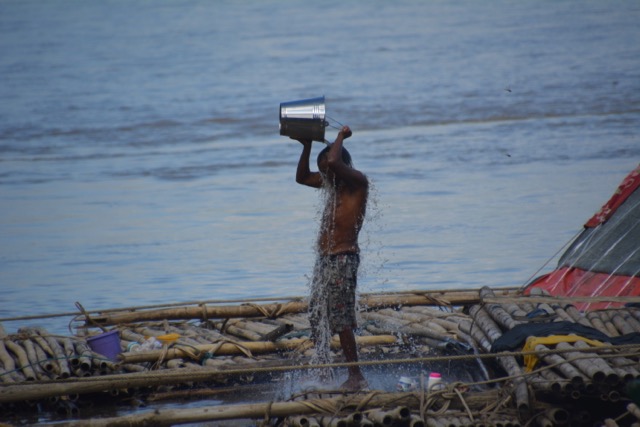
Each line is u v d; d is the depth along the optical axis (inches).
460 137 4067.4
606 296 1446.9
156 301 1957.4
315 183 1198.9
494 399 1090.7
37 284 2126.0
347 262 1160.8
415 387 1163.9
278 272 2174.0
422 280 2027.6
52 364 1241.4
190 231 2642.7
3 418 1200.2
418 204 2849.4
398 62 6501.0
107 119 4813.0
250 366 1241.4
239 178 3427.7
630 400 1044.5
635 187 1664.6
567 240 2352.4
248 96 5354.3
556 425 1067.3
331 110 4877.0
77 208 3009.4
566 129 4126.5
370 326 1440.7
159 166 3703.3
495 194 2955.2
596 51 6486.2
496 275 2055.9
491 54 6658.5
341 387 1146.7
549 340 1134.4
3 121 4817.9
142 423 1056.8
